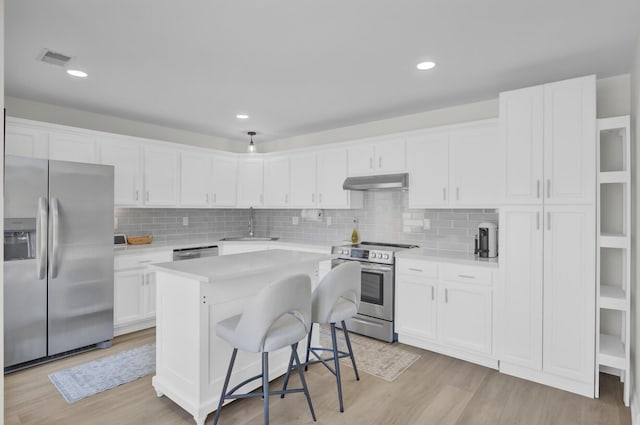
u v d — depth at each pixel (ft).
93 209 10.82
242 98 11.37
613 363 8.06
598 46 7.82
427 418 7.45
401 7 6.36
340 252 13.14
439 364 10.01
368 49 7.98
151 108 12.48
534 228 8.92
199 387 7.02
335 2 6.20
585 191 8.29
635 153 8.05
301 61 8.60
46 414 7.47
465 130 11.03
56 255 9.93
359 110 12.67
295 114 13.21
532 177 8.93
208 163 15.65
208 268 7.47
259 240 16.30
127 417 7.38
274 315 6.18
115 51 8.05
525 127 9.02
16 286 9.34
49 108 12.06
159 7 6.33
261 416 7.45
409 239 13.57
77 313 10.44
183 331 7.42
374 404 7.96
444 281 10.50
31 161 9.55
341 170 14.16
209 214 17.37
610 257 9.53
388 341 11.61
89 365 9.76
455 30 7.16
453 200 11.29
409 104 11.98
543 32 7.23
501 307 9.42
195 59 8.48
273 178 16.44
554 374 8.70
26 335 9.48
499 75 9.46
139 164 13.30
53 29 7.07
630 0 6.10
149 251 12.81
